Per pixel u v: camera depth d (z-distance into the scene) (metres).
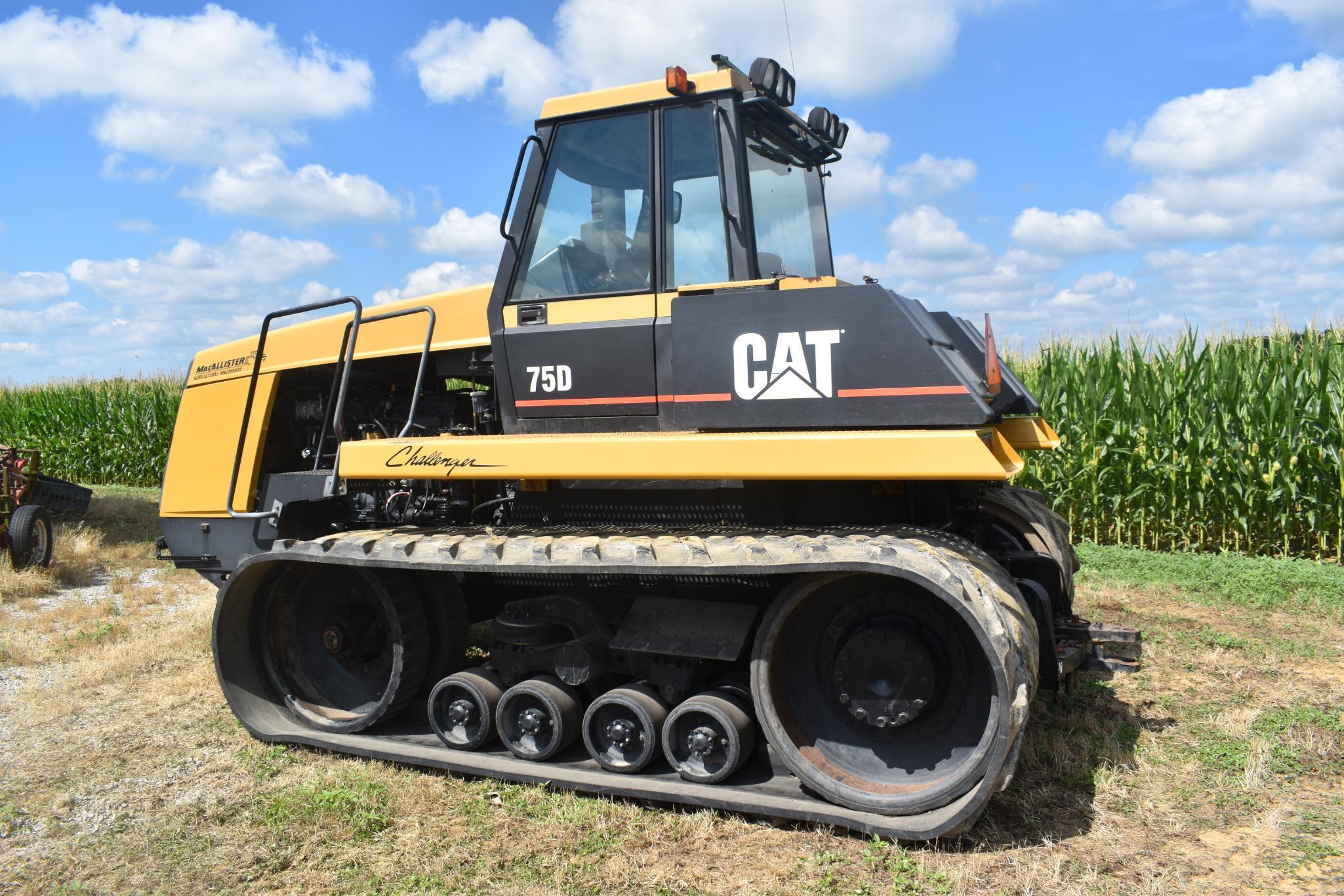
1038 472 9.02
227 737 4.54
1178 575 7.23
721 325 3.57
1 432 17.52
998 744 3.03
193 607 7.30
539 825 3.50
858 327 3.35
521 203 4.23
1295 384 7.93
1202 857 3.14
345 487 4.75
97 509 12.26
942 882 2.99
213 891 3.12
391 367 5.07
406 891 3.06
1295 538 8.20
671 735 3.71
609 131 4.11
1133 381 8.60
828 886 3.00
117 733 4.59
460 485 4.56
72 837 3.51
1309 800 3.55
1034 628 3.34
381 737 4.34
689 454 3.45
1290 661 5.21
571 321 4.05
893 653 3.46
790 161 4.74
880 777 3.49
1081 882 2.98
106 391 17.64
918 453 3.15
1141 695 4.71
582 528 3.99
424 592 4.42
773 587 3.74
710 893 2.99
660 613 3.89
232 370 5.43
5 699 5.14
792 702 3.66
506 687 4.16
